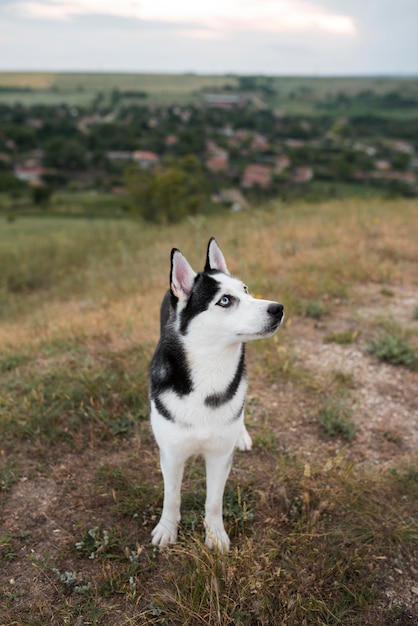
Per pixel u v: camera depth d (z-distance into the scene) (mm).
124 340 6145
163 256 10414
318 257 8734
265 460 4324
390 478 4059
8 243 15820
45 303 8914
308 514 3729
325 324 6559
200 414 3209
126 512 3807
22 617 3074
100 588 3234
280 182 59469
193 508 3875
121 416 4824
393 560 3426
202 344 3162
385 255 9078
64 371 5465
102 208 47062
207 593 3064
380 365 5660
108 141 99312
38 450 4414
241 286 3383
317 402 5020
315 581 3236
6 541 3535
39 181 68938
